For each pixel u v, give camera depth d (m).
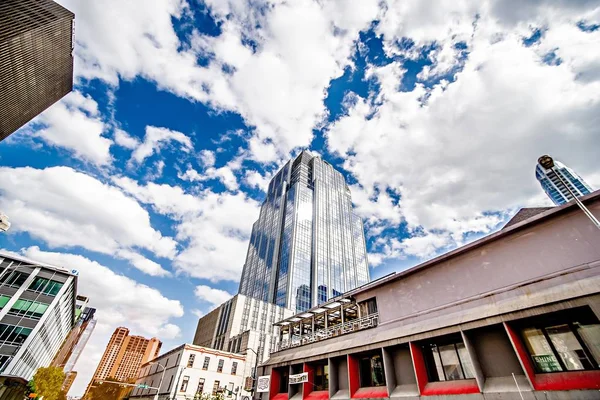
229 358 51.50
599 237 10.28
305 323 23.84
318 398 16.84
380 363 15.39
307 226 108.69
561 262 10.80
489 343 11.48
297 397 18.47
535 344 10.49
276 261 104.00
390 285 17.25
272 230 119.62
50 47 27.59
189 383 44.53
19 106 27.23
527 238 12.29
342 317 19.69
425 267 15.67
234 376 50.16
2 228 28.97
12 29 23.61
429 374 12.88
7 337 35.22
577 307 9.21
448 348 12.84
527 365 9.85
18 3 24.52
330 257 105.62
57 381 45.91
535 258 11.64
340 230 120.19
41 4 26.72
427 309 14.40
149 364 65.50
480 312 11.68
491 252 13.27
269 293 96.06
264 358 64.50
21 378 37.62
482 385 10.59
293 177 136.50
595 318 9.41
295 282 90.88
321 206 119.38
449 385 11.71
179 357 47.16
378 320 16.59
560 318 10.19
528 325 10.91
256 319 80.25
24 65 25.64
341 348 16.78
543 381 9.48
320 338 20.12
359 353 15.93
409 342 13.40
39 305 39.09
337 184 141.25
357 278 111.75
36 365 46.53
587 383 8.57
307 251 101.56
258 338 67.56
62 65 30.22
